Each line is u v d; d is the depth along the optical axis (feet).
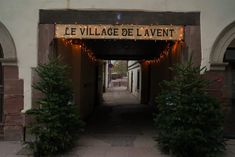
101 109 69.10
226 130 36.47
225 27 34.50
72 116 30.83
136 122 49.11
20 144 33.58
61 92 31.09
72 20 34.60
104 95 117.08
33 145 30.17
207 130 29.71
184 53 35.35
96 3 34.60
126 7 34.55
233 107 36.68
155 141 34.17
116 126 45.32
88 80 57.31
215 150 29.89
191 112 29.45
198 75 30.53
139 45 54.65
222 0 34.63
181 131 29.01
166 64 51.93
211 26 34.63
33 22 34.63
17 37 34.65
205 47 34.65
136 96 106.42
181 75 30.42
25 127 34.42
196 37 34.63
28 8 34.65
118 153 31.24
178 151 29.96
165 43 47.67
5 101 34.78
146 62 79.71
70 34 34.58
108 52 64.18
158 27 34.50
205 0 34.63
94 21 34.58
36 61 34.60
